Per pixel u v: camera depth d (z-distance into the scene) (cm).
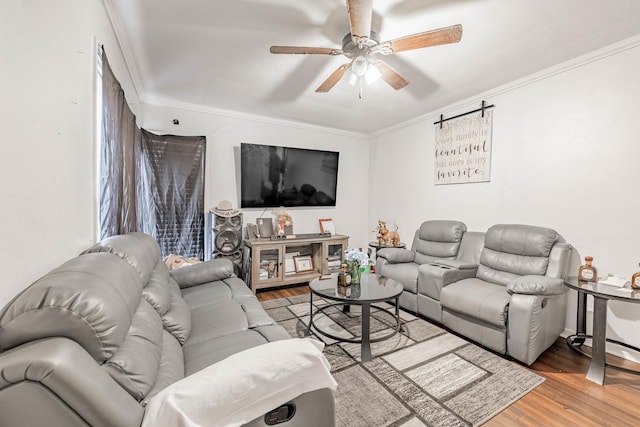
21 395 59
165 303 151
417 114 391
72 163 123
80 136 132
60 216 111
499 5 176
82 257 102
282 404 87
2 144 75
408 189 421
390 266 337
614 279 208
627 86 216
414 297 294
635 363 211
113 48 196
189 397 72
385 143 464
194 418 71
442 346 233
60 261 112
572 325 246
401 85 232
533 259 251
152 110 341
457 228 330
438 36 172
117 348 79
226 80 287
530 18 188
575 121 245
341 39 214
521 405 165
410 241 418
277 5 178
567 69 247
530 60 244
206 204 376
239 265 370
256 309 197
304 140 442
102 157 162
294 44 222
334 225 471
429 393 175
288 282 388
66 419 62
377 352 223
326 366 93
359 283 259
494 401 168
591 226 237
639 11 180
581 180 242
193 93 322
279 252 381
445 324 259
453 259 321
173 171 345
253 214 407
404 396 172
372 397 171
